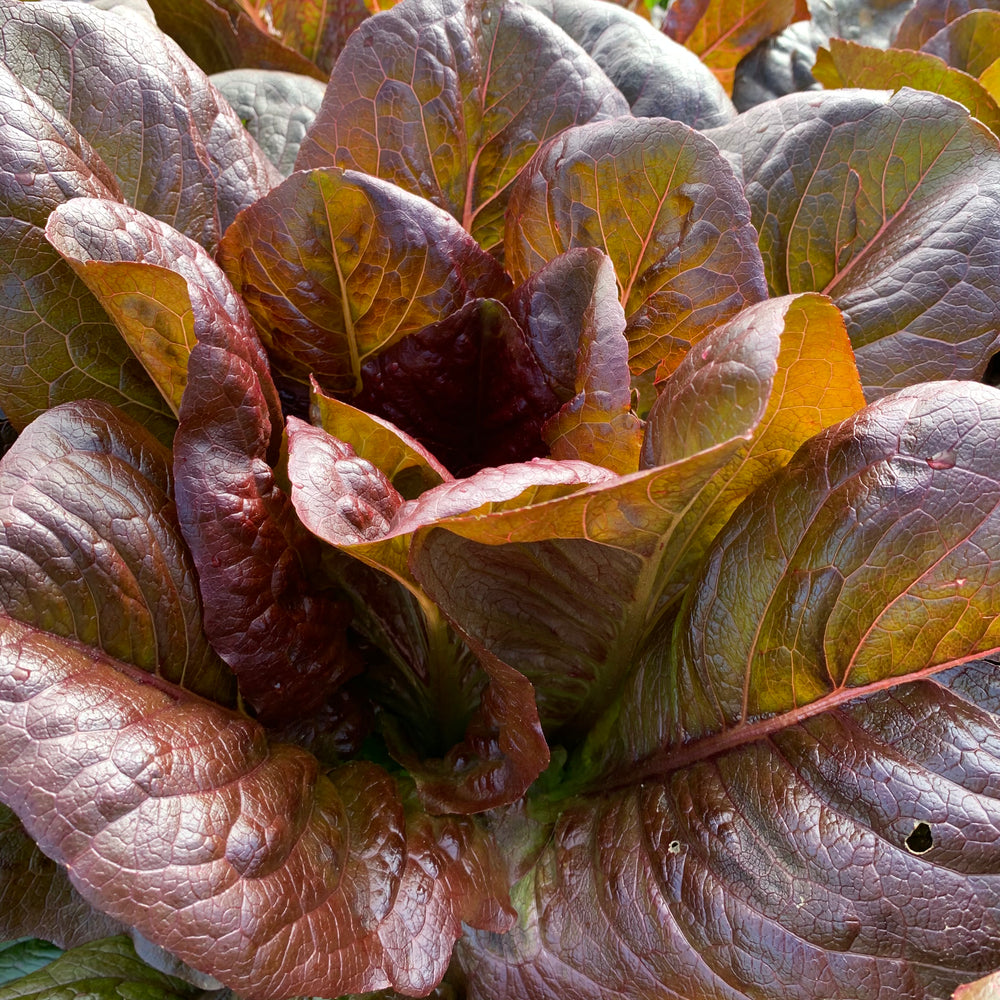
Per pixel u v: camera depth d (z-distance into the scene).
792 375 0.38
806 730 0.38
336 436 0.38
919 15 0.62
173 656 0.38
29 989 0.41
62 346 0.41
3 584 0.35
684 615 0.40
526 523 0.35
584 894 0.41
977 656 0.37
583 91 0.47
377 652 0.44
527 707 0.38
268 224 0.41
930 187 0.45
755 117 0.48
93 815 0.34
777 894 0.38
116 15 0.43
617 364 0.38
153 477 0.39
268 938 0.35
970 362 0.44
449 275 0.42
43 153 0.39
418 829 0.41
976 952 0.36
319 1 0.60
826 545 0.38
